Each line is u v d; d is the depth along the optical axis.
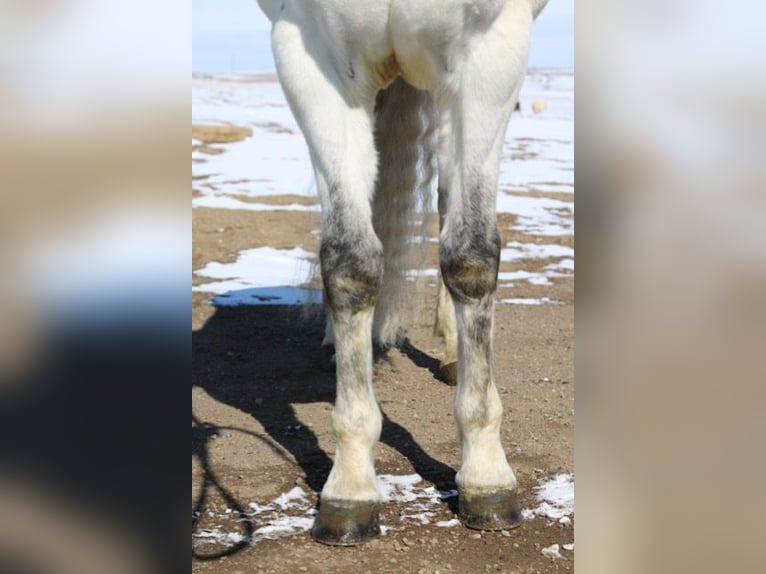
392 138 4.02
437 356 4.85
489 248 2.85
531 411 4.04
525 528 2.90
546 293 6.45
